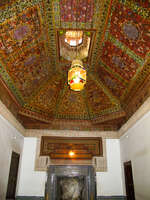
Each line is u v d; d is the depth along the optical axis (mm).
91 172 5801
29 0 3145
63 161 5863
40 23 3742
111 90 5469
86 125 6406
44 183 5555
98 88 5727
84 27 4094
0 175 3908
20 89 4727
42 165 5754
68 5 3580
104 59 4781
